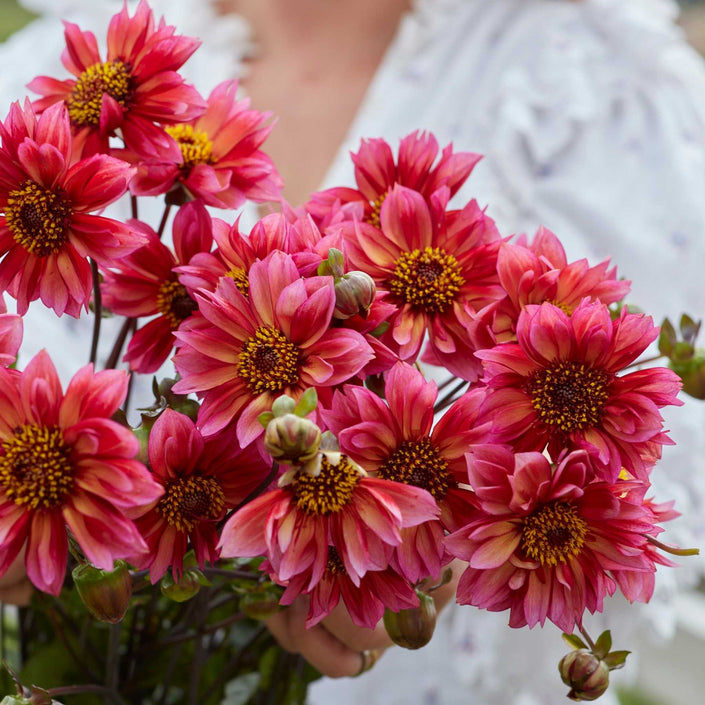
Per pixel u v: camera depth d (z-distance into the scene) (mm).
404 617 797
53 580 718
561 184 1445
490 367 751
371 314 767
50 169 765
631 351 749
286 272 752
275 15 1558
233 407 757
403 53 1505
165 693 954
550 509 743
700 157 1470
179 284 846
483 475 734
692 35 2098
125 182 764
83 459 710
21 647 1017
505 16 1531
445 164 849
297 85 1532
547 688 1364
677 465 1293
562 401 747
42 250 781
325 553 730
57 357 1364
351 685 1585
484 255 805
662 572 1254
